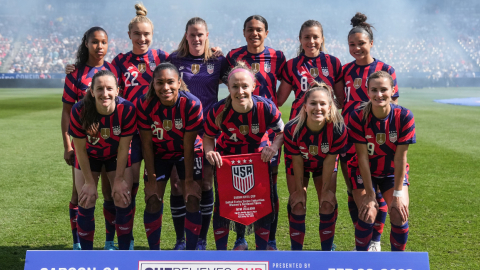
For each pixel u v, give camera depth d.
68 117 3.82
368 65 3.99
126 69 3.96
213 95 4.05
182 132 3.39
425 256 2.52
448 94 24.39
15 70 32.69
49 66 34.09
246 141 3.38
